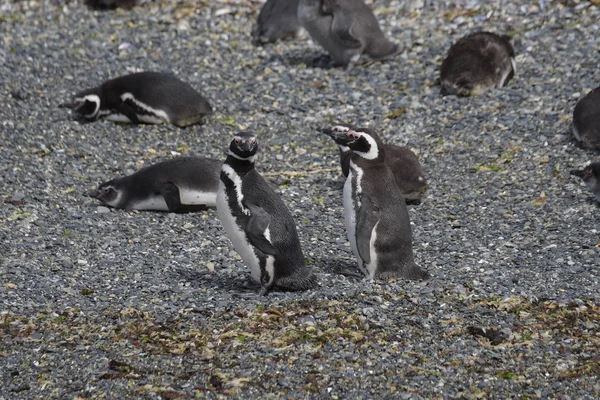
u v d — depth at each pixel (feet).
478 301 82.69
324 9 149.07
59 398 68.18
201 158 111.34
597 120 118.73
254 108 141.38
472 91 138.72
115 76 152.46
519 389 68.74
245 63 157.69
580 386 69.00
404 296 82.99
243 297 82.94
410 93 142.92
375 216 84.23
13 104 138.82
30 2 184.65
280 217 81.30
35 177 116.88
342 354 73.10
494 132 128.98
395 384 69.15
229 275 90.38
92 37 167.73
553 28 157.89
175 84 134.41
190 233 102.94
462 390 68.54
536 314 80.18
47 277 89.40
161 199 107.65
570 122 128.77
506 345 74.95
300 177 120.26
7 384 70.13
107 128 134.21
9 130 130.11
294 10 165.89
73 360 73.26
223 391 68.28
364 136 85.71
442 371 71.05
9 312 81.35
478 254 95.45
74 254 95.81
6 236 99.45
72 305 83.05
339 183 118.32
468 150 125.29
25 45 163.02
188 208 109.40
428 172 120.47
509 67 141.90
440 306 81.35
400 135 131.23
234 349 74.08
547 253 94.79
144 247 98.37
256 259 81.71
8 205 108.17
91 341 76.23
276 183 117.80
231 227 81.66
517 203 109.81
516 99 137.08
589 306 81.30
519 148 124.06
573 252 94.53
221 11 178.40
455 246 98.02
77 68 155.02
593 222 102.47
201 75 153.17
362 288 84.64
